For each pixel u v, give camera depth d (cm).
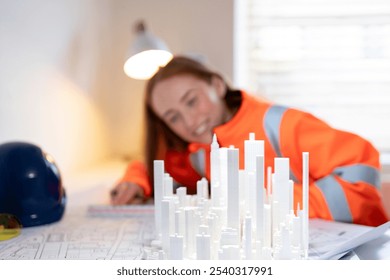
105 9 145
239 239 52
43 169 77
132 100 153
